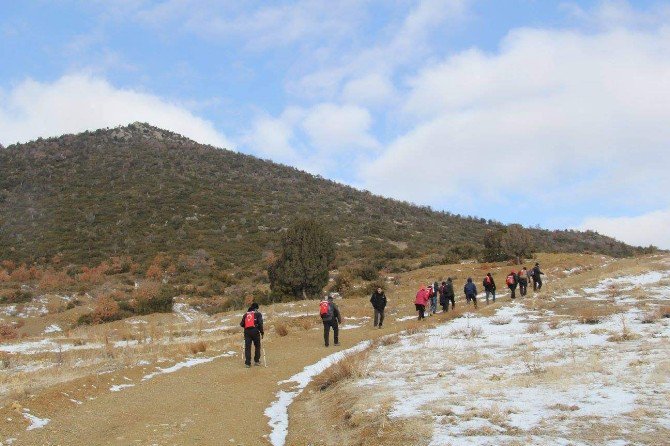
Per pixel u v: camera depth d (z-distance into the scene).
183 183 89.06
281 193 92.81
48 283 49.22
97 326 34.50
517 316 19.36
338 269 55.62
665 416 6.46
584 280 28.52
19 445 6.93
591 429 6.20
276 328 21.45
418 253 63.22
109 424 8.16
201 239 66.25
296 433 8.05
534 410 7.20
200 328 25.70
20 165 91.38
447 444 6.13
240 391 11.02
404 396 8.70
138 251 60.84
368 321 25.17
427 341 15.44
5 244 61.91
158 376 12.10
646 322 14.95
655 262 33.34
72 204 76.06
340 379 11.07
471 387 8.83
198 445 7.32
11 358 16.69
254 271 55.44
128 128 122.75
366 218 84.94
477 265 48.22
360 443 6.88
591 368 9.48
